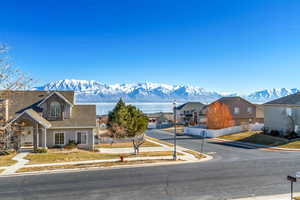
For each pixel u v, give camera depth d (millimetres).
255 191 14586
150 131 68125
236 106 62000
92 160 23750
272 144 37000
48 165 21219
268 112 47094
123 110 43219
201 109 86312
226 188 15148
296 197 13109
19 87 20625
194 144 40531
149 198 13484
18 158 24469
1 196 13828
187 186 15539
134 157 26062
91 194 14133
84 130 32781
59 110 33031
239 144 39688
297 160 24266
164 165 21750
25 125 29750
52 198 13516
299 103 40594
